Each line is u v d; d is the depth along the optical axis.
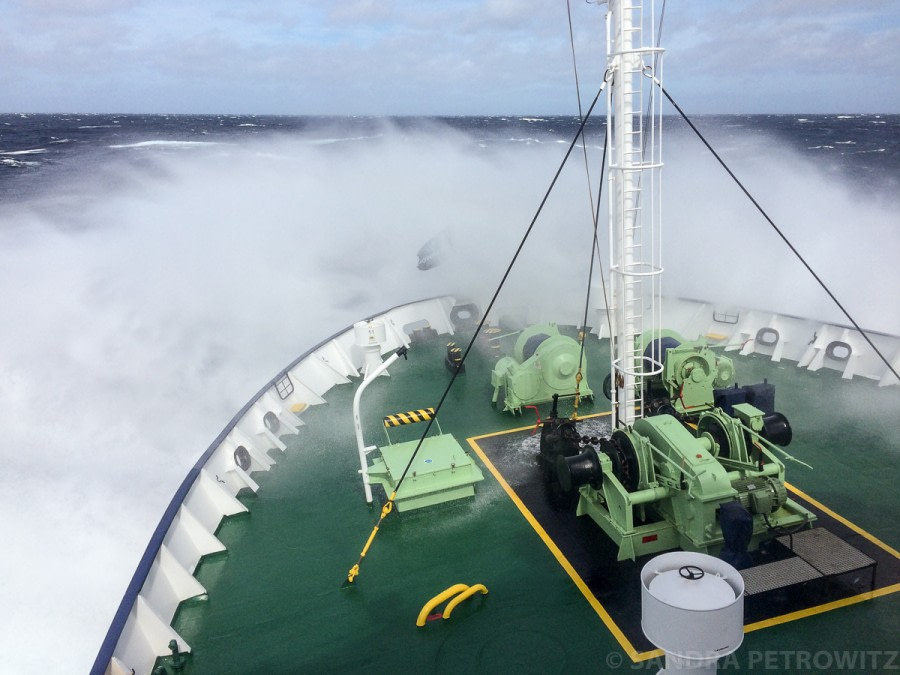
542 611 7.16
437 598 7.16
